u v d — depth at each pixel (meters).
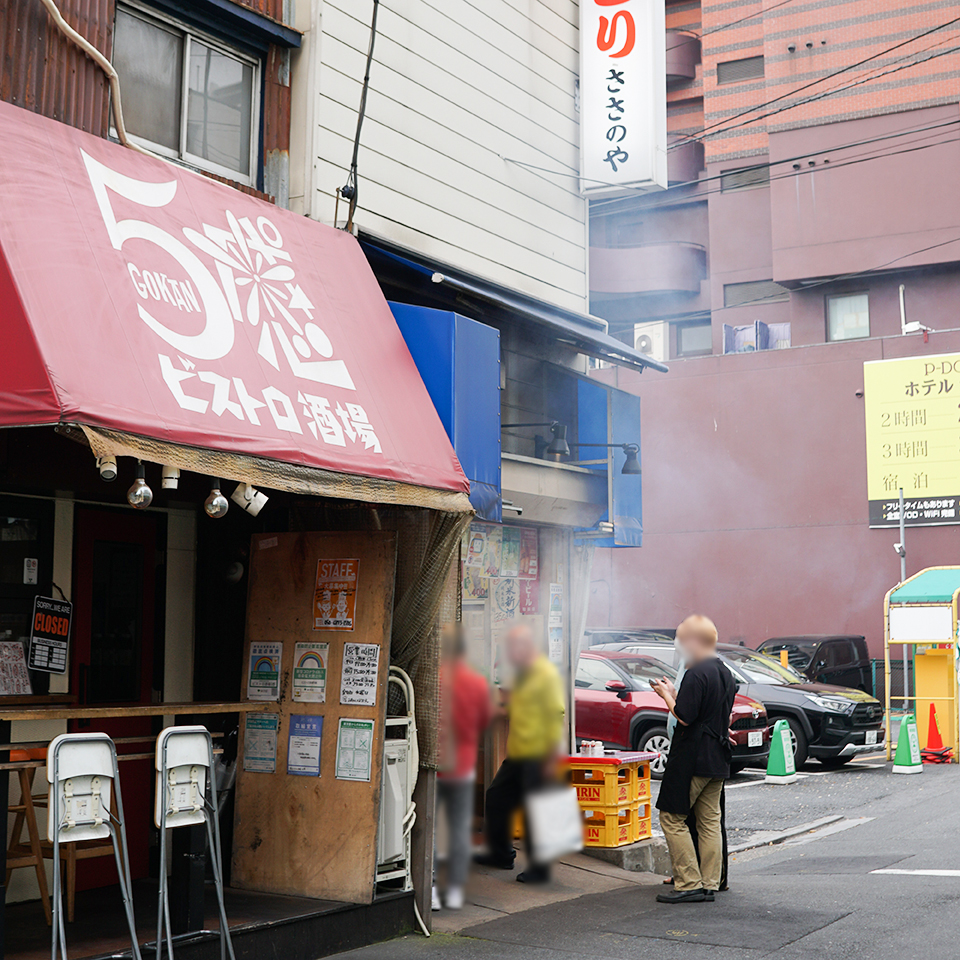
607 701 15.41
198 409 5.39
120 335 5.25
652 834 9.55
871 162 30.88
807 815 12.76
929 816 12.17
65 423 4.71
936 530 27.08
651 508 30.05
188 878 5.67
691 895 7.67
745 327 33.91
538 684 8.20
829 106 31.53
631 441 10.66
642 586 29.95
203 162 7.58
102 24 6.76
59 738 4.87
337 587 7.02
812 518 28.33
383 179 8.62
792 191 31.67
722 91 36.12
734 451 29.28
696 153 39.22
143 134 7.22
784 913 7.35
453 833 7.33
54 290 5.07
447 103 9.40
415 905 6.95
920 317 30.50
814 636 23.84
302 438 5.89
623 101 10.98
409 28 9.02
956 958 6.19
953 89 30.31
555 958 6.27
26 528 6.91
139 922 6.18
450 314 7.42
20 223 5.20
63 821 4.85
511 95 10.27
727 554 29.12
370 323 7.16
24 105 6.23
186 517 7.84
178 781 5.42
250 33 7.86
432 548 7.06
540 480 9.43
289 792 6.89
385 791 6.75
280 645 7.14
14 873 6.61
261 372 5.97
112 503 7.38
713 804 7.88
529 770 8.15
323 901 6.56
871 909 7.43
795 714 16.62
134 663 7.45
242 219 6.75
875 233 30.58
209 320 5.88
